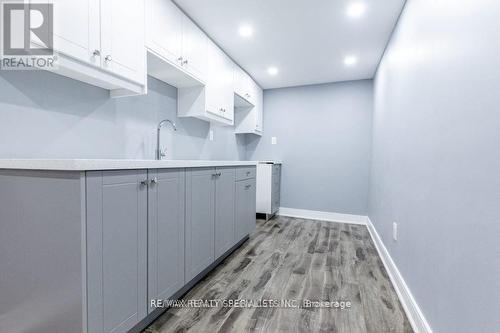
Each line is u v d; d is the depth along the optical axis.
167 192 1.36
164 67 1.89
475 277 0.83
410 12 1.68
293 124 3.98
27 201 0.99
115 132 1.75
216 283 1.76
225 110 2.72
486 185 0.79
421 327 1.24
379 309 1.49
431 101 1.27
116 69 1.40
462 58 0.97
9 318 1.07
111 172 1.02
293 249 2.47
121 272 1.07
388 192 2.18
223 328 1.29
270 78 3.57
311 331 1.28
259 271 1.96
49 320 0.98
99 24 1.30
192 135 2.70
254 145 4.21
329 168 3.79
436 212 1.16
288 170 4.02
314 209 3.87
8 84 1.18
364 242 2.73
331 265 2.10
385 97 2.48
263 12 1.98
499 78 0.74
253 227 2.74
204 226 1.75
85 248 0.91
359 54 2.73
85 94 1.53
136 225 1.15
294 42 2.48
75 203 0.90
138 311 1.17
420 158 1.40
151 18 1.64
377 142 2.90
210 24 2.17
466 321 0.88
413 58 1.59
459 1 1.00
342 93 3.69
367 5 1.87
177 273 1.46
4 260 1.07
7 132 1.18
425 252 1.28
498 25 0.75
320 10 1.95
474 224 0.85
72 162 0.87
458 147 0.98
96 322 0.96
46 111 1.33
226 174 2.08
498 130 0.74
